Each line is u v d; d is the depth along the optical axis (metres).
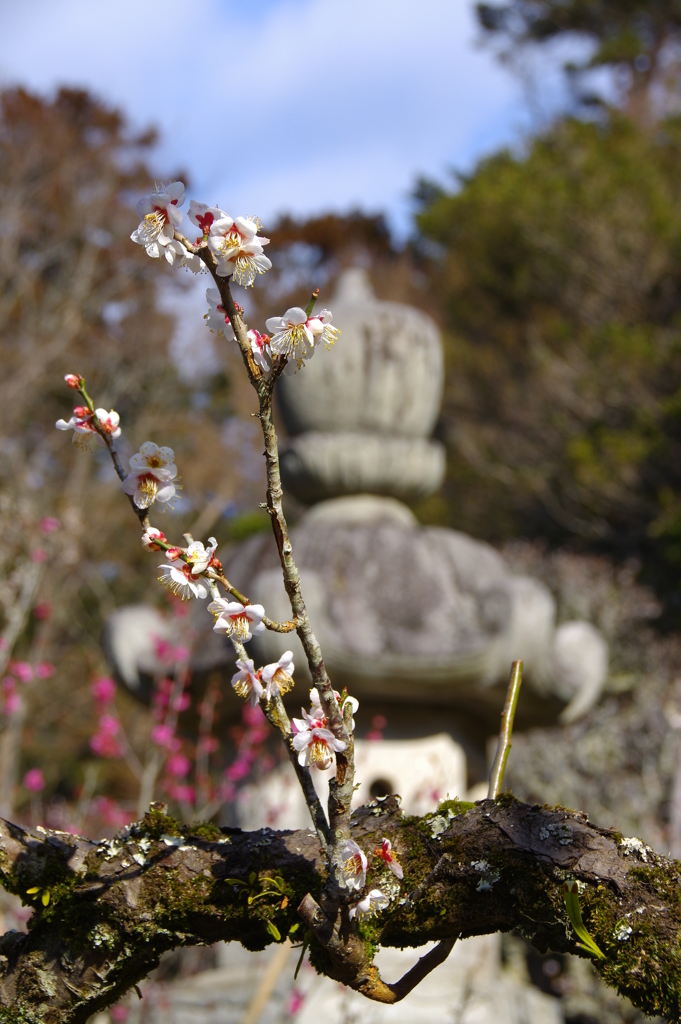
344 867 1.11
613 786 6.76
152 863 1.24
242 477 13.20
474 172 16.69
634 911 1.09
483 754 4.33
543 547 12.33
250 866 1.22
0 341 11.45
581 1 17.47
